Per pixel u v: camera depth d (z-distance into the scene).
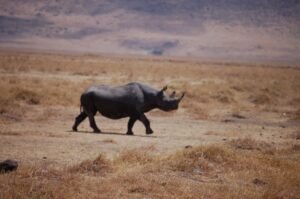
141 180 50.81
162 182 50.91
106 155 64.69
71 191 46.00
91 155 64.62
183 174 55.56
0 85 148.38
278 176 56.84
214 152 61.62
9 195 44.03
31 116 106.62
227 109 141.50
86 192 46.59
